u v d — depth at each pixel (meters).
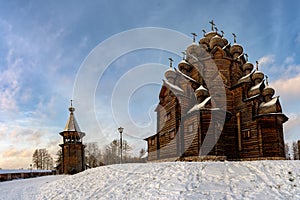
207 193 8.81
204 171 10.84
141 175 11.54
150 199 8.98
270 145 18.77
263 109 19.59
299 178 9.63
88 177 13.46
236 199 8.26
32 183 19.20
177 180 10.14
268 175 10.01
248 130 20.05
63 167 31.06
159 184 10.04
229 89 22.27
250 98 20.30
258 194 8.53
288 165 10.84
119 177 11.98
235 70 23.58
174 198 8.66
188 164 11.92
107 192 10.52
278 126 19.19
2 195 14.51
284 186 9.09
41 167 66.44
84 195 10.91
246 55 25.42
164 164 12.53
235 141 20.67
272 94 21.34
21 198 12.92
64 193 11.91
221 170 10.83
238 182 9.54
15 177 31.38
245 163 11.50
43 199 11.80
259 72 22.61
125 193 9.96
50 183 15.80
